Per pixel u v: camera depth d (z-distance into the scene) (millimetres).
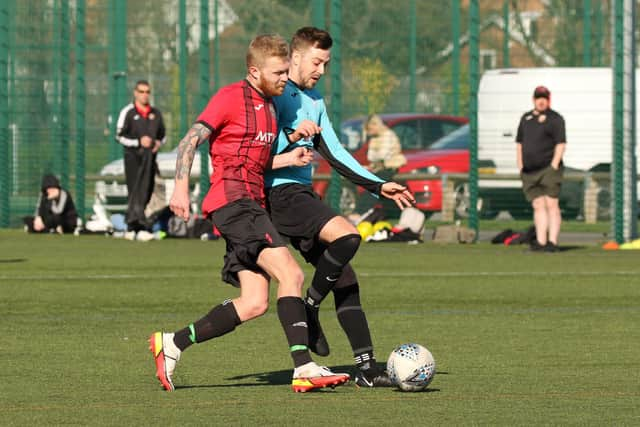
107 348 21625
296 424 14508
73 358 20359
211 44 71250
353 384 17766
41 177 63625
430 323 25562
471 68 55812
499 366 19562
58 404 15930
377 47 74250
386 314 27219
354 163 18812
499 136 67188
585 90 69312
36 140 63375
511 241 53531
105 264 41156
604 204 68125
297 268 16969
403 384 16922
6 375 18516
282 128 18344
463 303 29578
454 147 69375
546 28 77000
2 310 27688
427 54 78688
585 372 18906
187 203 16938
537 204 48000
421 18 78000
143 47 73188
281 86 17328
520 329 24562
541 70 69625
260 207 17266
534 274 37906
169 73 73812
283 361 20078
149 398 16438
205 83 58594
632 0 52312
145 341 22594
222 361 20094
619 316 26938
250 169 17438
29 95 63000
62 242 53094
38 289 32531
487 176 64375
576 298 30812
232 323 17094
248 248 16875
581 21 76312
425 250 49844
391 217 63344
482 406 15797
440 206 63906
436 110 77438
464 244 53938
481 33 82000
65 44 62219
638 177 67562
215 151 17453
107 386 17484
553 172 47438
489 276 37156
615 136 52781
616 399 16344
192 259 43531
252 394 16812
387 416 15055
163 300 29891
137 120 53781
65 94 62312
